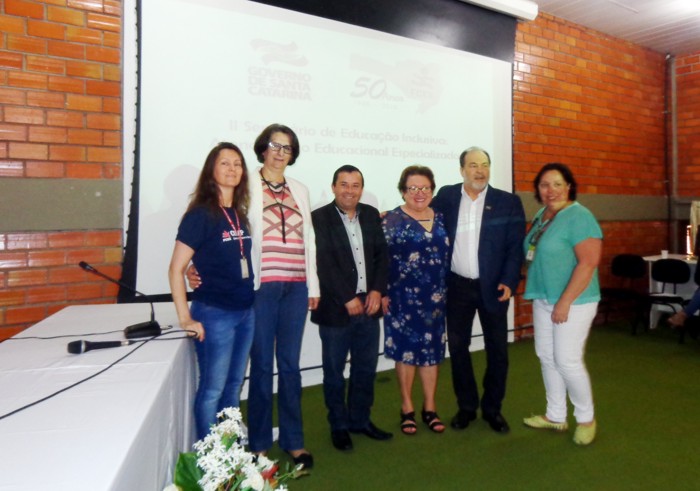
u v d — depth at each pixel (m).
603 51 4.83
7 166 2.35
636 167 5.18
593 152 4.77
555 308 2.19
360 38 3.25
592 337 4.35
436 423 2.44
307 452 2.12
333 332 2.16
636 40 5.04
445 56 3.65
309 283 2.05
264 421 1.99
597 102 4.79
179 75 2.66
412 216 2.33
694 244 4.87
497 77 3.95
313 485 1.94
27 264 2.40
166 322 1.89
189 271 1.81
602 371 3.38
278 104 2.94
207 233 1.67
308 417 2.64
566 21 4.51
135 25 2.57
